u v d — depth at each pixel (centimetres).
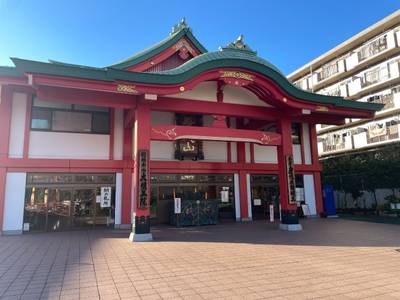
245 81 1352
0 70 1270
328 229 1448
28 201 1428
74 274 698
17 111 1466
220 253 913
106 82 1154
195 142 1816
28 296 555
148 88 1202
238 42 1410
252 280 636
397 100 2600
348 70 3111
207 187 1831
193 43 1805
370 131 2811
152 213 1709
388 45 2694
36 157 1462
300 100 1463
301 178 2102
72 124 1555
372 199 2333
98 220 1537
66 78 1108
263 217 1958
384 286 589
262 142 1459
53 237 1275
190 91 1387
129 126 1597
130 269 737
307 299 523
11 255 912
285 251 934
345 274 675
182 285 608
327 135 3359
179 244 1079
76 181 1521
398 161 2056
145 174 1224
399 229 1425
